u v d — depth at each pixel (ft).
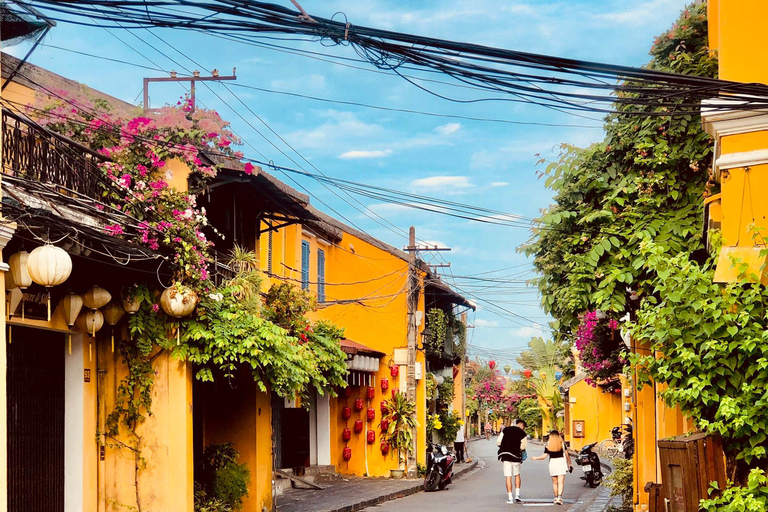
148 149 39.24
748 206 26.45
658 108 39.81
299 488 70.74
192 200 39.99
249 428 50.24
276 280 64.39
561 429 188.34
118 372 41.32
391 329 89.66
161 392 41.06
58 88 39.96
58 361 39.11
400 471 84.43
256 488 49.67
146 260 37.47
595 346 69.41
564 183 42.50
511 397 230.07
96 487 40.47
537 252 45.37
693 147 39.37
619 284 40.47
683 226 39.27
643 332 27.32
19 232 30.58
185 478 40.50
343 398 85.76
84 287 38.50
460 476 99.04
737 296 25.36
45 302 36.27
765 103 24.84
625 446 75.31
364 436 85.66
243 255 47.21
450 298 116.88
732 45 27.37
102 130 38.19
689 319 25.95
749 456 25.00
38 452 37.01
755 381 24.76
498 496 70.13
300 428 71.26
